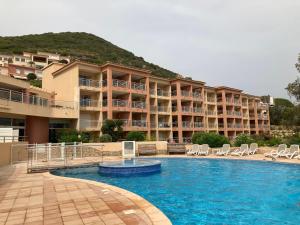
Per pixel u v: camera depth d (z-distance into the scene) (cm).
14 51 8788
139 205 629
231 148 2297
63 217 547
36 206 636
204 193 957
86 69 2900
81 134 2431
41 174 1195
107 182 1182
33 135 2478
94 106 2945
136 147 2256
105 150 2144
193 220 661
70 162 1608
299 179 1195
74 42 11969
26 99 2303
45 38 11862
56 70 3219
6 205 650
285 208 765
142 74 3356
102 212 576
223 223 639
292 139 2573
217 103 4775
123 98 3238
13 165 1498
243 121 5462
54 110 2586
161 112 3716
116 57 10619
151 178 1279
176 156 2119
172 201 848
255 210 746
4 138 1741
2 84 2284
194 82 4162
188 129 3925
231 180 1205
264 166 1571
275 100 9188
